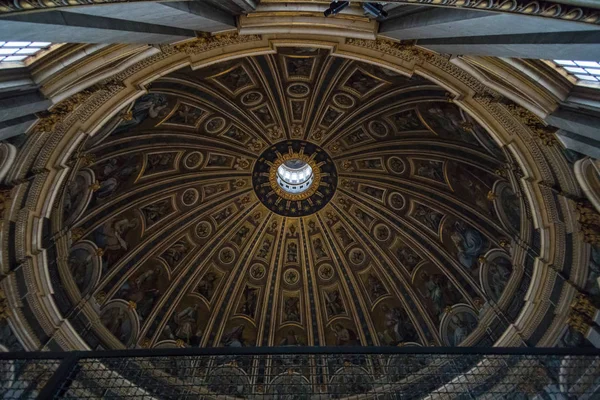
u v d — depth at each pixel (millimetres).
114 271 22547
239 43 13086
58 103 10945
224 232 28812
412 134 23734
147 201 25047
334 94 23828
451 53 10609
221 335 26438
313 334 27562
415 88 18875
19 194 13328
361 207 28766
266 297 28719
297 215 29859
